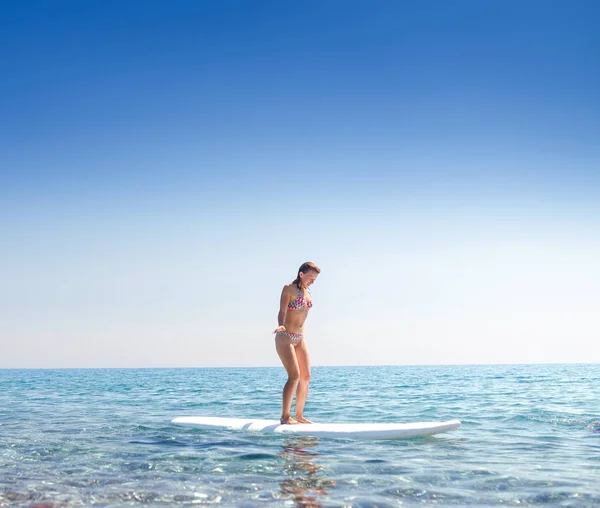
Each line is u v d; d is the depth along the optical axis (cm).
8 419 990
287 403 766
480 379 3334
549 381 2884
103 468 512
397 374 5147
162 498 403
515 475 475
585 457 566
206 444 650
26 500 399
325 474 480
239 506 380
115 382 3391
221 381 3488
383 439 688
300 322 766
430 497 403
